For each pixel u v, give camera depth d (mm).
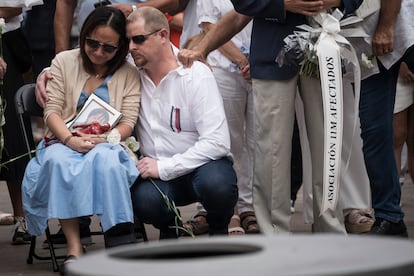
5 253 8273
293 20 6969
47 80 7133
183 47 8414
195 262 1921
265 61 7094
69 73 7105
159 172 6734
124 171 6609
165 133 6973
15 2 8453
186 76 6887
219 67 8547
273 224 7289
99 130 6887
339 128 6789
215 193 6613
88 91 7094
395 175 7699
